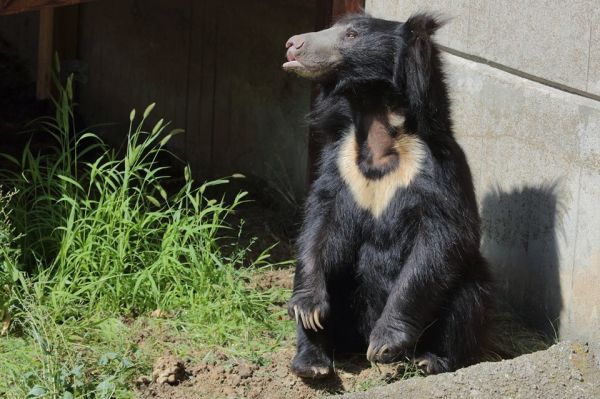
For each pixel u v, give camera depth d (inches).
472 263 330.0
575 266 345.1
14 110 607.5
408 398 285.9
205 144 540.7
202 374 319.9
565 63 346.3
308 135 452.1
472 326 328.5
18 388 301.7
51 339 330.0
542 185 361.1
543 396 285.4
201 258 380.8
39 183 426.3
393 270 333.1
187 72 547.5
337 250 338.3
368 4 441.4
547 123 357.4
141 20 574.2
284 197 486.6
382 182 330.3
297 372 317.7
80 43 618.5
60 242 379.6
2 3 394.0
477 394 285.7
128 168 390.9
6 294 348.2
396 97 329.1
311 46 333.4
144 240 380.8
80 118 612.7
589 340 337.7
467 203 326.3
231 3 514.9
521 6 367.9
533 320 369.1
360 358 343.0
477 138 397.1
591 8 331.3
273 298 376.5
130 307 362.6
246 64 509.4
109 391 299.6
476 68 396.8
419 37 323.3
